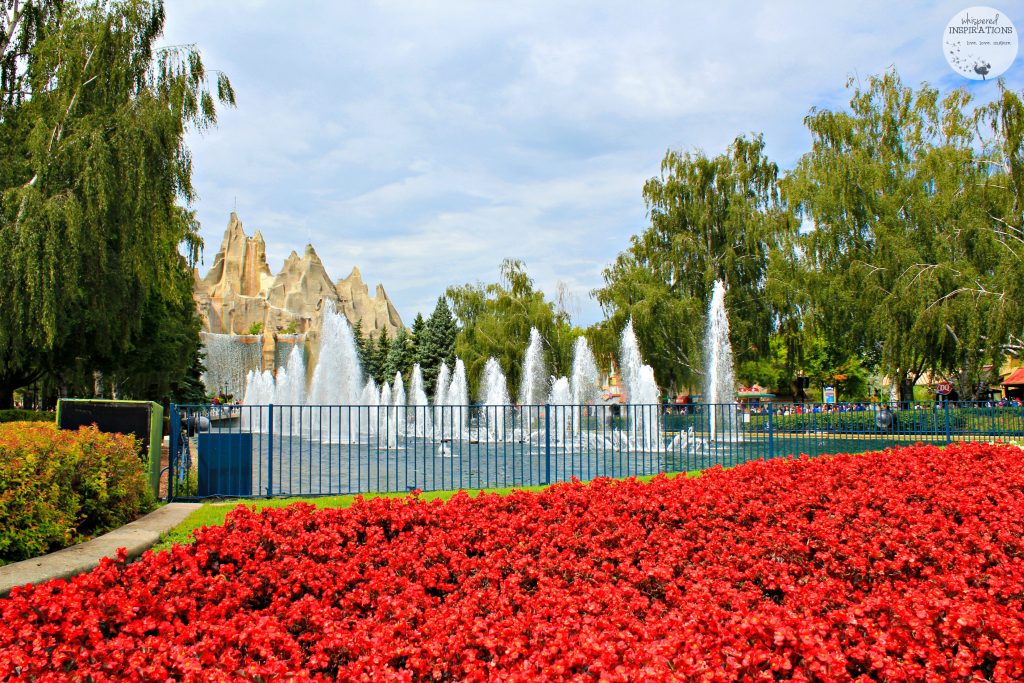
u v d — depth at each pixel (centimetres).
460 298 4375
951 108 3403
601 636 401
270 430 1112
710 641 391
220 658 390
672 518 743
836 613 427
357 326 8775
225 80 2322
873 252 3434
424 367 6575
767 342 4019
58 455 758
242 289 14962
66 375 2644
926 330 2927
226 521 702
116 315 2217
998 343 2767
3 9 2277
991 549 615
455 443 2516
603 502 802
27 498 708
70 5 2159
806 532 666
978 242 3070
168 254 2480
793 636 382
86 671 368
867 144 3716
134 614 457
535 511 774
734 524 720
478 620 441
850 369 5091
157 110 2067
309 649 438
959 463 1120
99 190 1908
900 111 3703
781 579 529
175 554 591
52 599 467
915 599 452
